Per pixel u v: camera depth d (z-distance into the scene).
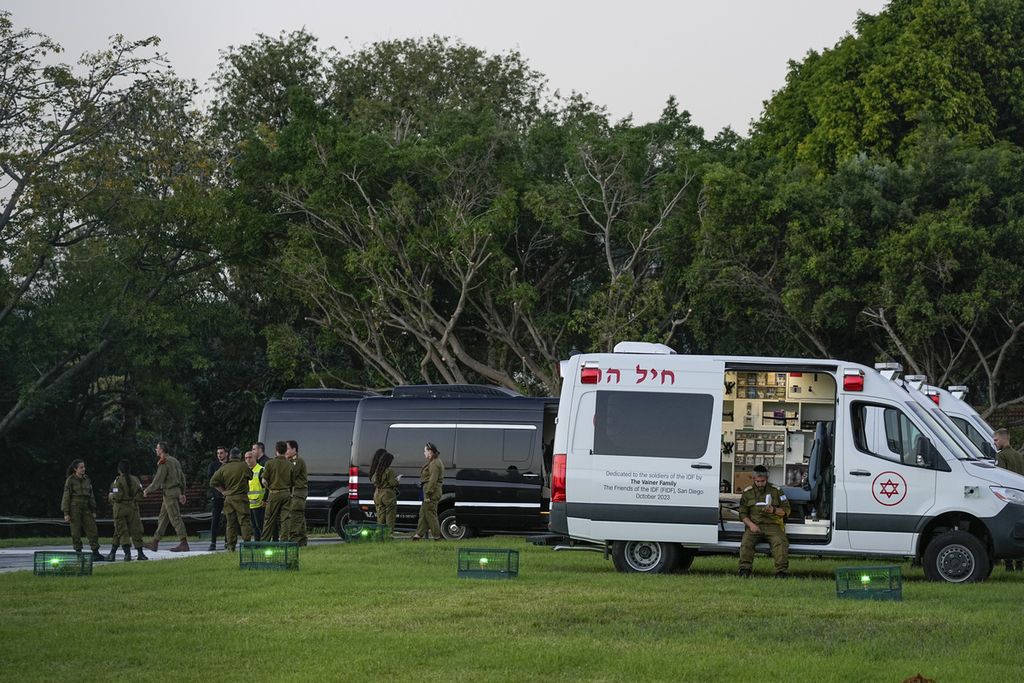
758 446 30.39
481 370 63.72
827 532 26.03
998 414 61.16
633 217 62.78
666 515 26.17
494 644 17.17
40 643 17.41
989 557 25.73
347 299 66.94
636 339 58.56
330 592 22.53
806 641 17.59
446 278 63.53
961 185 52.94
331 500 42.28
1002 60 63.56
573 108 68.69
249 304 78.69
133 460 76.81
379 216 62.72
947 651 16.86
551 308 67.75
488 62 84.25
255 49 82.94
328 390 43.28
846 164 55.81
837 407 26.03
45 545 42.81
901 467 25.61
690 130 65.44
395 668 15.58
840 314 53.09
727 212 55.50
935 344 56.69
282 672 15.43
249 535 35.03
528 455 39.41
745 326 59.94
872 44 67.88
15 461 73.12
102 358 70.56
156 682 14.83
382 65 84.12
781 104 72.12
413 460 40.22
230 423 81.69
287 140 66.25
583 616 19.64
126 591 23.38
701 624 18.97
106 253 65.94
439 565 27.36
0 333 67.81
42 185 62.22
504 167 64.50
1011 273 50.38
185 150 67.38
